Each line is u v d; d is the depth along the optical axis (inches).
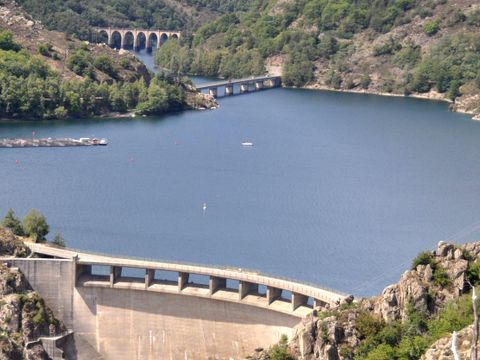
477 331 7229.3
